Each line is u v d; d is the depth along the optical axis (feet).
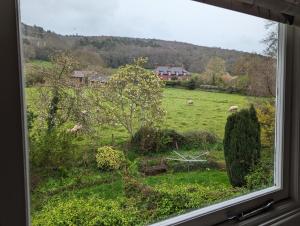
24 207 2.20
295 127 4.46
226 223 3.68
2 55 2.03
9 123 2.09
